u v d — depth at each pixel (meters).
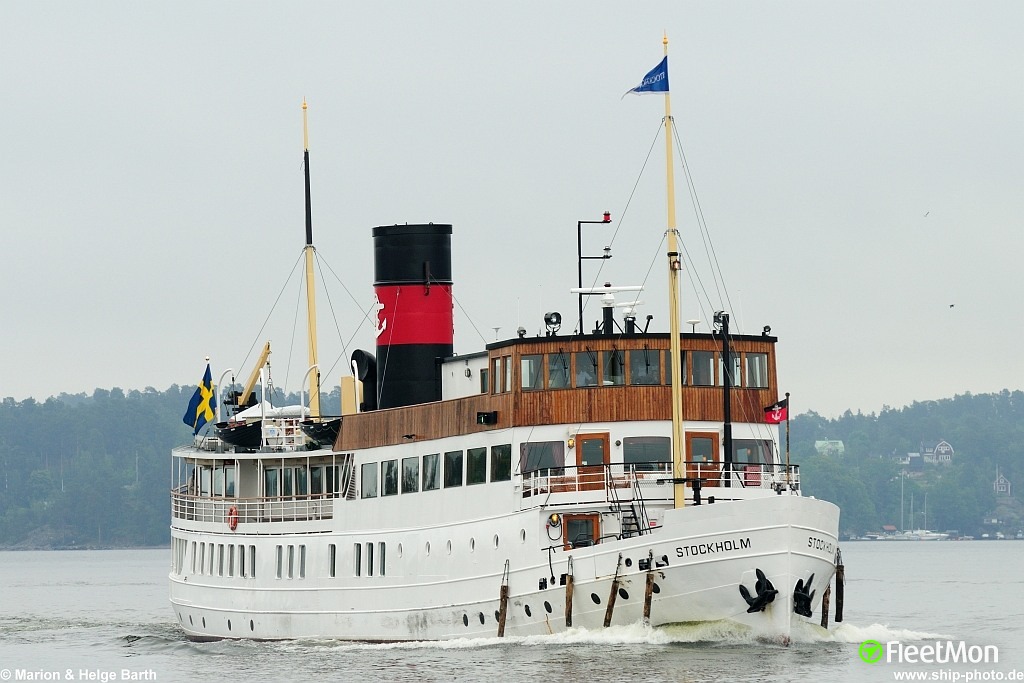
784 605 110.12
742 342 121.50
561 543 115.00
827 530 111.94
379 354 145.62
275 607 139.12
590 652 112.50
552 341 119.38
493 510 120.50
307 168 165.50
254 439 147.62
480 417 121.94
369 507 133.12
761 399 121.56
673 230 116.56
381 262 145.00
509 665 111.69
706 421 119.19
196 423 158.38
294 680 114.75
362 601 131.88
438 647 123.56
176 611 155.62
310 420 145.12
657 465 117.12
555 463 118.44
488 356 126.00
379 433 133.38
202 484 155.12
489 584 119.75
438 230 144.62
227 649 139.38
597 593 112.94
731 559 109.38
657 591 111.06
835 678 107.06
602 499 114.44
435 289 144.12
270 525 140.88
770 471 120.56
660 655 111.00
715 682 103.81
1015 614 185.75
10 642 163.62
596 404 118.31
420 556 126.81
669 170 117.56
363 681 111.69
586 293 126.06
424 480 127.81
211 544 147.50
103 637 166.38
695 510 109.88
